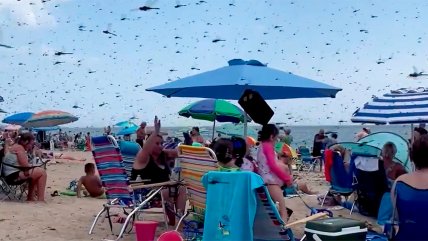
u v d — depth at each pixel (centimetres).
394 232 459
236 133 1745
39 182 963
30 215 814
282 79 678
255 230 503
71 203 958
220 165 586
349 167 874
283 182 606
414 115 816
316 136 1977
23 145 1005
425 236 440
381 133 939
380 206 769
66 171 1712
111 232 700
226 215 483
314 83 697
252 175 477
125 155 856
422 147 449
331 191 931
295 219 803
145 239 574
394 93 884
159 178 718
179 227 684
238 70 693
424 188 443
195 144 922
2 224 742
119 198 691
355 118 876
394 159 826
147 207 714
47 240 654
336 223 463
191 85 683
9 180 942
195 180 610
